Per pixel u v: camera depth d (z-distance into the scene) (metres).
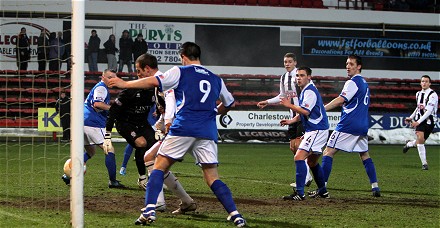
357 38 43.03
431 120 21.97
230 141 36.50
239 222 9.26
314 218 10.40
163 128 11.42
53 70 38.97
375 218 10.53
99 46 40.22
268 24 42.25
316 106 13.04
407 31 43.41
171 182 10.31
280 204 12.25
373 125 37.75
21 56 38.62
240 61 42.12
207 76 9.41
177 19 41.38
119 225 9.23
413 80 43.25
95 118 15.04
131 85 9.05
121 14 40.72
